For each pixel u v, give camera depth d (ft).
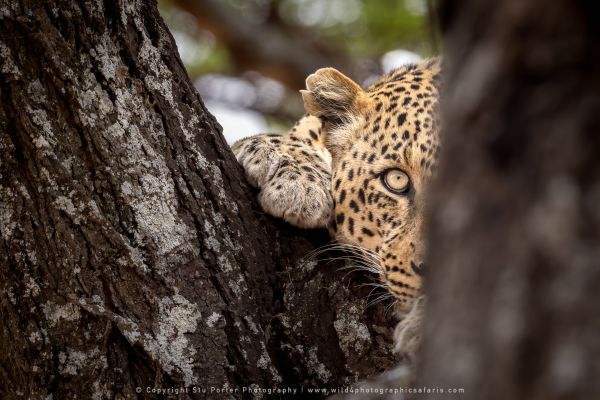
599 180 10.15
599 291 9.88
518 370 10.11
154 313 21.13
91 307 20.59
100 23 21.50
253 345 22.34
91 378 20.75
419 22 54.03
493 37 10.75
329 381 23.29
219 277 22.38
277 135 36.99
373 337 23.98
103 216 21.04
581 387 9.65
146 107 22.17
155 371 20.85
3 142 20.61
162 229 21.62
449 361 10.73
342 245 26.53
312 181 30.73
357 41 58.13
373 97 33.42
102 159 21.15
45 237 20.74
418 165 30.25
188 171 22.66
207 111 24.21
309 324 23.71
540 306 10.12
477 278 10.68
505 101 10.70
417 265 27.66
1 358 21.30
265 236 24.67
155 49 22.76
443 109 12.06
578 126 10.31
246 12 61.77
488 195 10.75
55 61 20.75
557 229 10.15
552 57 10.44
